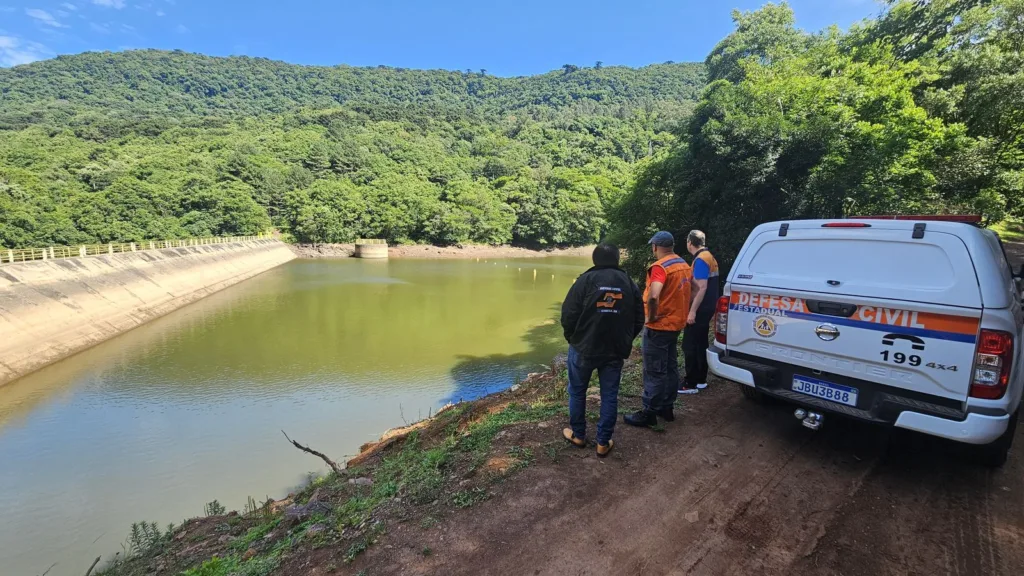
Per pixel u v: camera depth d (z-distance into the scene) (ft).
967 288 9.53
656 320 13.46
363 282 145.79
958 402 9.59
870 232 11.12
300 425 46.34
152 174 210.59
